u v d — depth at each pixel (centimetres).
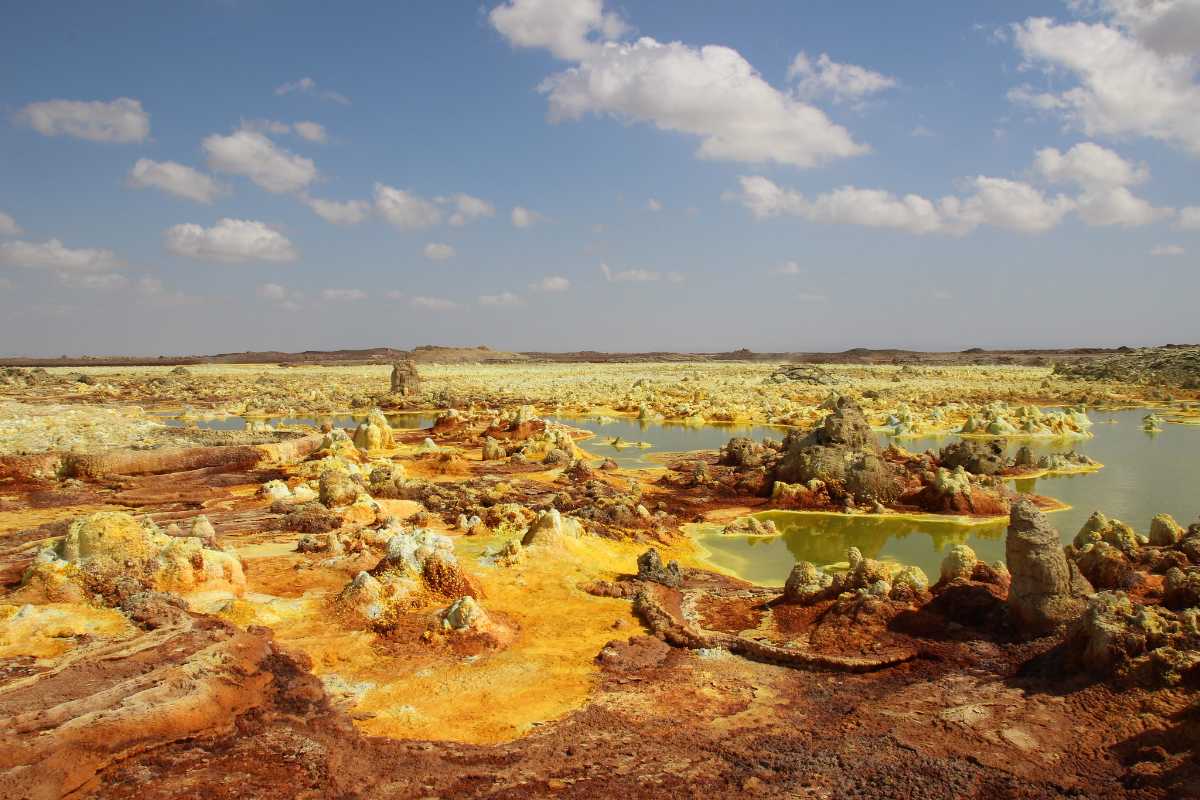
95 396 8212
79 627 1414
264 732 1155
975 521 2842
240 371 14812
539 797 1044
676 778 1103
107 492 3031
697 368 15750
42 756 995
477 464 3959
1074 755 1134
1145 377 9588
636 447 4803
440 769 1110
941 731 1225
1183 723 1138
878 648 1554
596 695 1379
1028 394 8094
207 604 1600
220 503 2805
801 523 2869
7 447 3566
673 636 1658
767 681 1455
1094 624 1330
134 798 975
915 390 8762
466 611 1605
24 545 2130
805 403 7556
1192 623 1308
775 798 1050
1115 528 2023
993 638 1552
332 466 3334
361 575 1702
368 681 1395
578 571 2055
